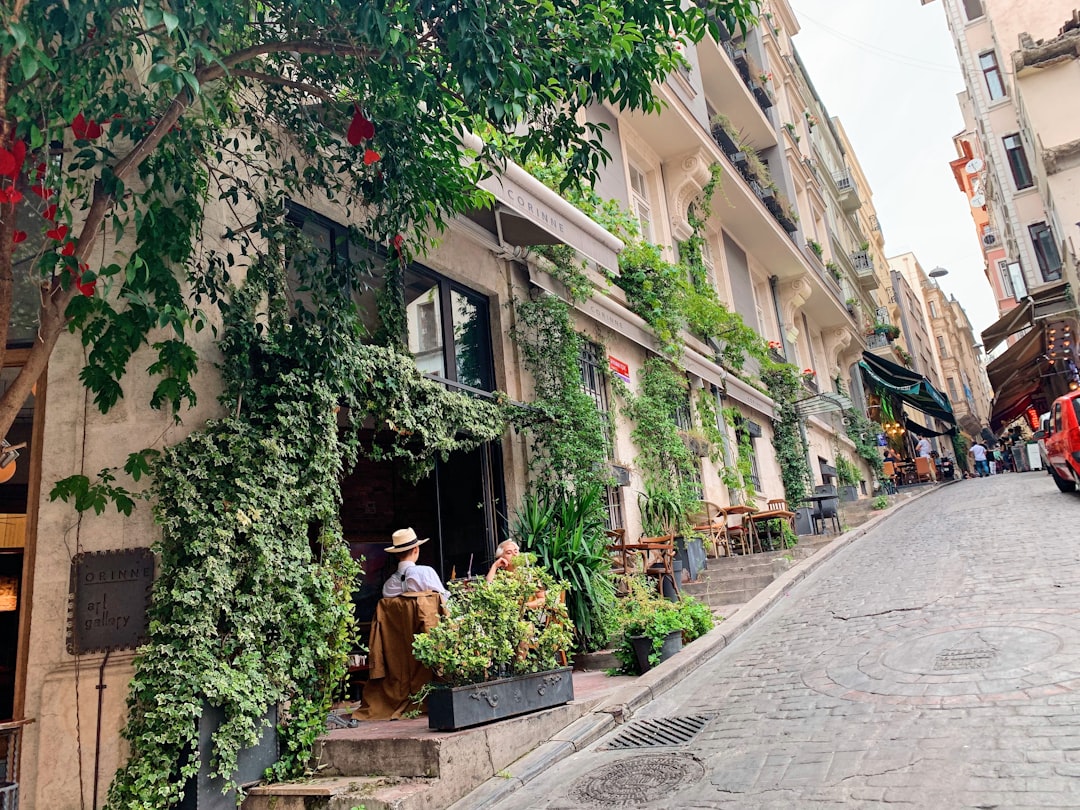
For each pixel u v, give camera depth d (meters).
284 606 5.53
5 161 3.77
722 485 16.86
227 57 4.80
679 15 5.53
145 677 4.89
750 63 24.66
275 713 5.34
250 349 6.06
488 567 9.42
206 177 5.83
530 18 5.00
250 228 6.07
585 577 8.91
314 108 6.61
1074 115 24.05
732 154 21.94
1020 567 9.02
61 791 4.98
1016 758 4.08
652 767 4.99
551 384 10.58
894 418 42.78
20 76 4.03
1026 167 29.86
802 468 21.81
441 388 8.20
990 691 5.18
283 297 6.35
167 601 5.06
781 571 12.12
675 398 14.87
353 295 8.13
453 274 9.70
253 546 5.43
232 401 5.83
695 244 18.39
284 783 5.06
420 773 4.93
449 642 5.51
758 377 21.31
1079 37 23.80
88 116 4.46
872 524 17.52
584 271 11.94
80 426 5.59
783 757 4.71
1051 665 5.43
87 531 5.41
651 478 13.34
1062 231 22.88
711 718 5.86
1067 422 14.09
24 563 5.54
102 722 5.11
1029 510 14.19
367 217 7.40
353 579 6.26
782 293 26.77
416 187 6.41
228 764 4.88
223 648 5.17
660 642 7.60
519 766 5.34
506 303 10.51
